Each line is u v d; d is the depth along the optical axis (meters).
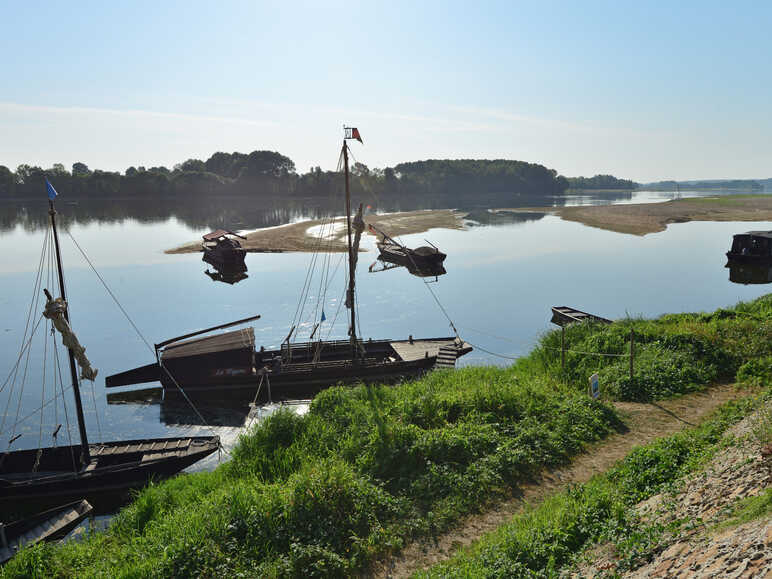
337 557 9.62
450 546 10.02
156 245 74.06
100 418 23.25
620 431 14.32
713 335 19.89
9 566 10.66
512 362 28.59
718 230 86.69
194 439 19.16
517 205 161.38
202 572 9.44
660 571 6.62
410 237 80.44
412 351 29.11
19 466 18.02
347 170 26.52
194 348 26.42
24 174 181.75
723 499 7.91
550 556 8.59
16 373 28.20
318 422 15.86
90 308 40.53
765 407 12.41
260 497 11.50
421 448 13.05
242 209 145.25
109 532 12.48
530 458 12.72
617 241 75.25
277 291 45.97
